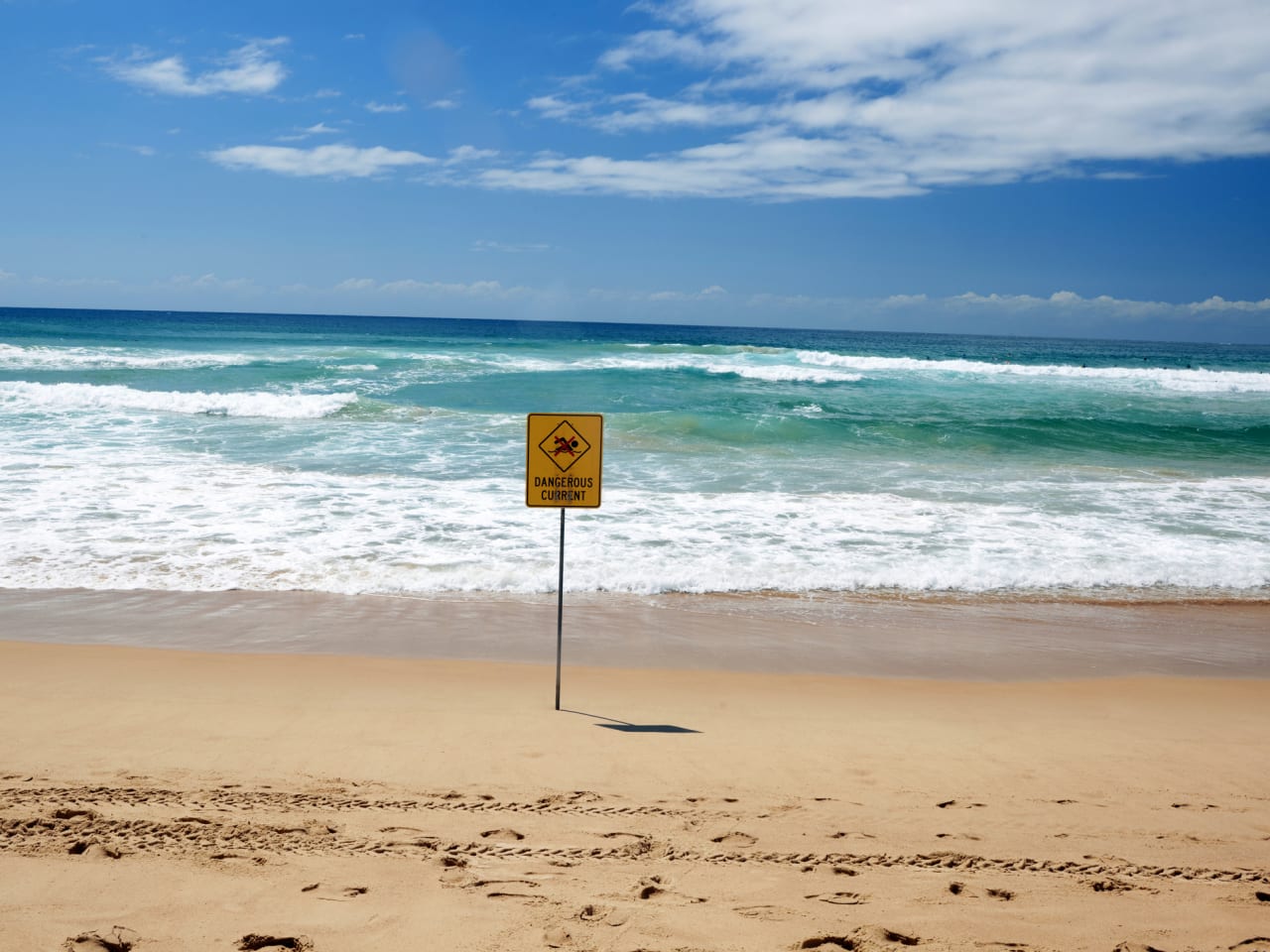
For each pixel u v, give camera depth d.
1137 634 8.06
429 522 10.93
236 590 8.34
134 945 2.78
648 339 92.44
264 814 3.79
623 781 4.34
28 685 5.64
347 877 3.27
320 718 5.14
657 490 13.21
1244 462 17.80
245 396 21.59
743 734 5.17
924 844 3.74
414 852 3.49
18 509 10.88
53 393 21.16
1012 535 11.20
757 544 10.41
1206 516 12.51
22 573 8.61
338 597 8.27
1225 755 5.04
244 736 4.78
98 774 4.16
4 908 2.96
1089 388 32.06
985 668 7.04
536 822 3.83
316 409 20.58
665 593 8.84
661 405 24.08
